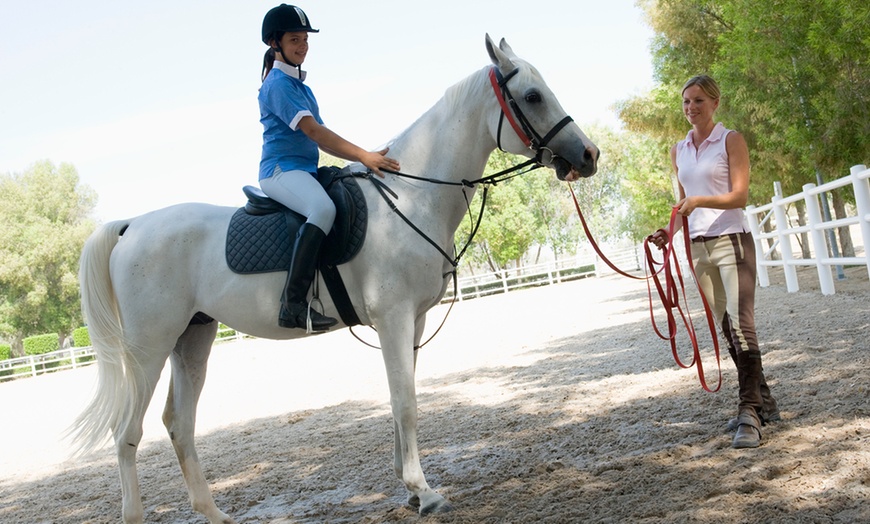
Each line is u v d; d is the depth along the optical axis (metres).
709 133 4.34
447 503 3.76
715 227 4.19
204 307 4.19
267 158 4.15
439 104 4.18
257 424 8.38
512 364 9.41
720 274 4.25
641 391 6.08
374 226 3.92
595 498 3.54
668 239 4.46
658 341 8.97
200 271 4.17
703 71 16.92
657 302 14.58
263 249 4.04
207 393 12.47
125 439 3.97
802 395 4.73
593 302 17.91
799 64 11.33
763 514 2.92
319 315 3.91
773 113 12.62
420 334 4.20
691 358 7.27
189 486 4.16
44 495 6.29
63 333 45.84
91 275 4.18
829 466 3.34
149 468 6.71
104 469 7.24
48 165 46.56
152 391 4.11
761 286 13.59
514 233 43.59
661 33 17.77
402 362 3.85
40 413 13.94
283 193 4.02
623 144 49.94
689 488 3.41
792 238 29.80
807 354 6.03
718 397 5.27
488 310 21.75
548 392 6.93
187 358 4.34
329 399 9.44
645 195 25.20
